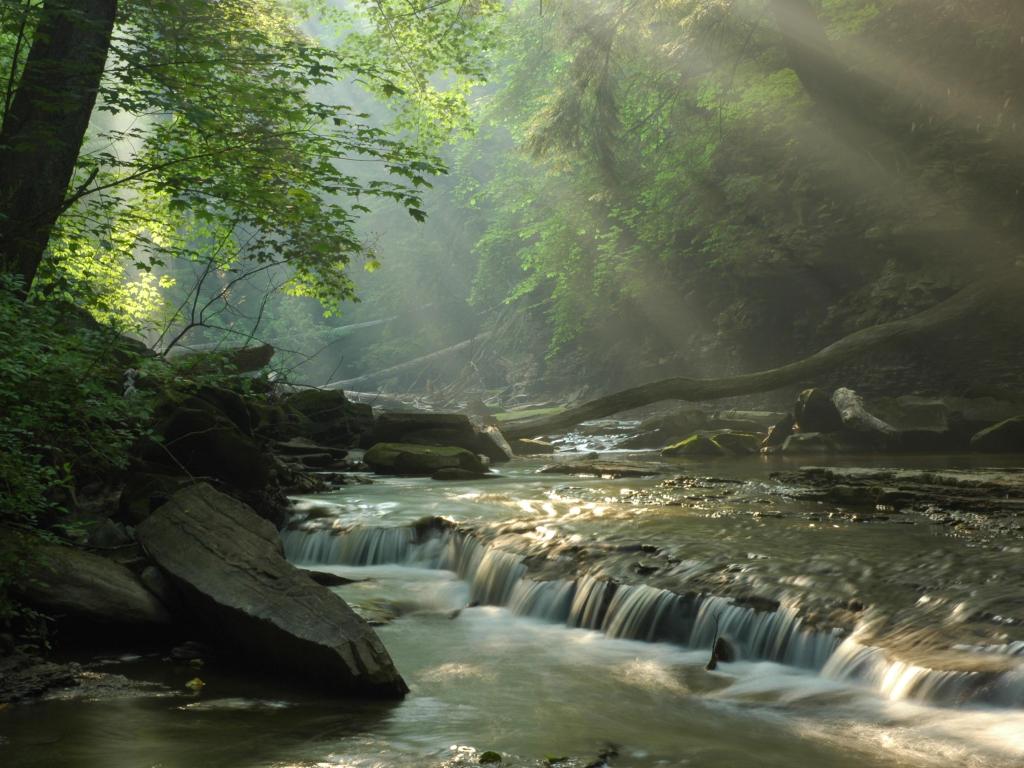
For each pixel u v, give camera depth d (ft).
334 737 18.95
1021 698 18.16
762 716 19.80
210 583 25.93
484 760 17.37
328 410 67.15
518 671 23.61
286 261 45.44
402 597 30.89
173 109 35.50
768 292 95.50
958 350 76.02
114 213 45.11
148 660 24.81
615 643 25.88
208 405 39.01
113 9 36.04
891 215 76.95
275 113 38.75
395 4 62.90
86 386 25.96
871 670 20.77
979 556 26.76
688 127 97.55
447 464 54.90
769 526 33.04
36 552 25.35
